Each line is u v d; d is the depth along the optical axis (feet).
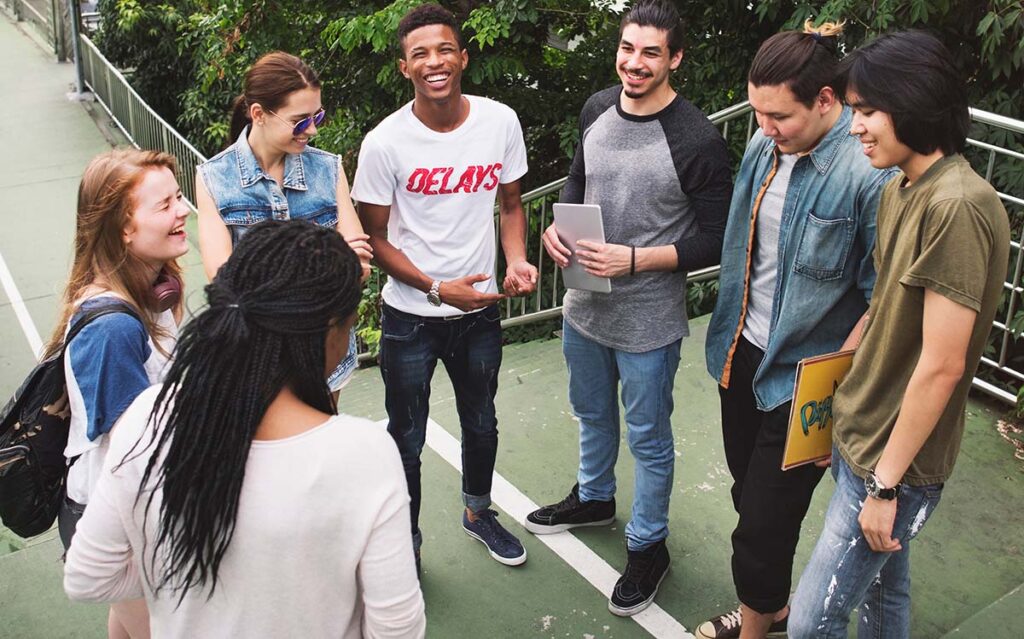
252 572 4.77
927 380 6.42
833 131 7.80
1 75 47.93
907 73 6.25
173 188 7.14
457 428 13.61
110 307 6.61
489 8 25.09
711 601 10.20
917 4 17.17
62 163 36.32
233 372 4.64
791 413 7.70
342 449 4.80
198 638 4.97
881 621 8.17
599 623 9.98
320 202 9.36
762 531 8.45
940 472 6.97
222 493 4.60
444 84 9.00
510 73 27.02
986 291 6.42
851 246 7.88
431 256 9.76
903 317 6.66
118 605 7.08
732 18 22.38
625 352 9.74
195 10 44.57
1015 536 10.87
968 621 9.40
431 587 10.50
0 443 6.91
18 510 6.98
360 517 4.81
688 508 11.59
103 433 6.63
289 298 4.68
